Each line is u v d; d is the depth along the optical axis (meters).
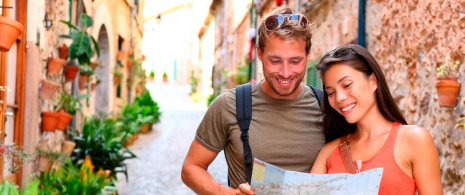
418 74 5.18
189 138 15.45
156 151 12.85
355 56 2.38
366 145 2.41
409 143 2.31
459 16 4.26
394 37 5.84
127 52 15.30
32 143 5.80
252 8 16.91
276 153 2.67
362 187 2.22
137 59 17.39
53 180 5.73
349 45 2.43
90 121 9.37
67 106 6.79
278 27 2.54
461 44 4.22
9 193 3.86
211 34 33.50
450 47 4.44
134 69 15.76
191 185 2.78
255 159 2.40
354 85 2.36
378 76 2.39
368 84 2.39
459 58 4.29
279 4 11.91
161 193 8.59
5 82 5.04
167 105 26.62
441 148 4.65
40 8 6.00
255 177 2.40
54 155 6.19
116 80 13.45
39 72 6.04
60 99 6.91
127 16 15.29
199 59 39.38
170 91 37.09
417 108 5.21
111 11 12.59
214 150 2.79
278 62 2.57
